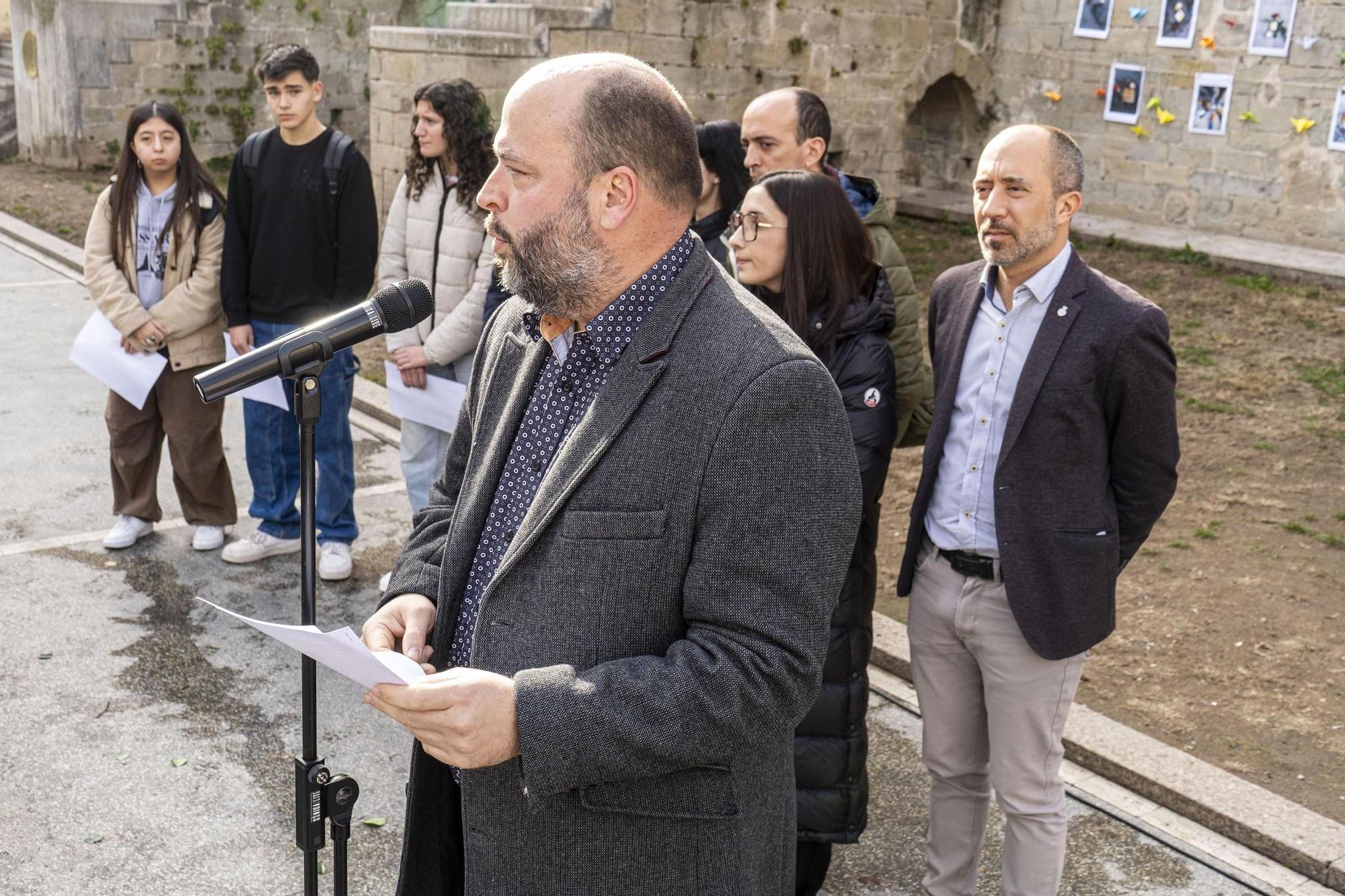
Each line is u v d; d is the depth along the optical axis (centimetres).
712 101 1099
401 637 188
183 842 324
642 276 165
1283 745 381
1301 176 1129
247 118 1522
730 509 156
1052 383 248
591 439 162
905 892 312
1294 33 1106
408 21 1578
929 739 281
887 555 527
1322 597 493
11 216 1159
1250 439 683
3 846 316
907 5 1219
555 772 152
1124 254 1168
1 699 385
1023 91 1321
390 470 614
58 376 722
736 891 168
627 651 162
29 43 1450
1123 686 416
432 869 200
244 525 534
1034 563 251
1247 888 314
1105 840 333
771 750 172
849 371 267
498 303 423
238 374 177
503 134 162
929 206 1344
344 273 454
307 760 183
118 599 458
